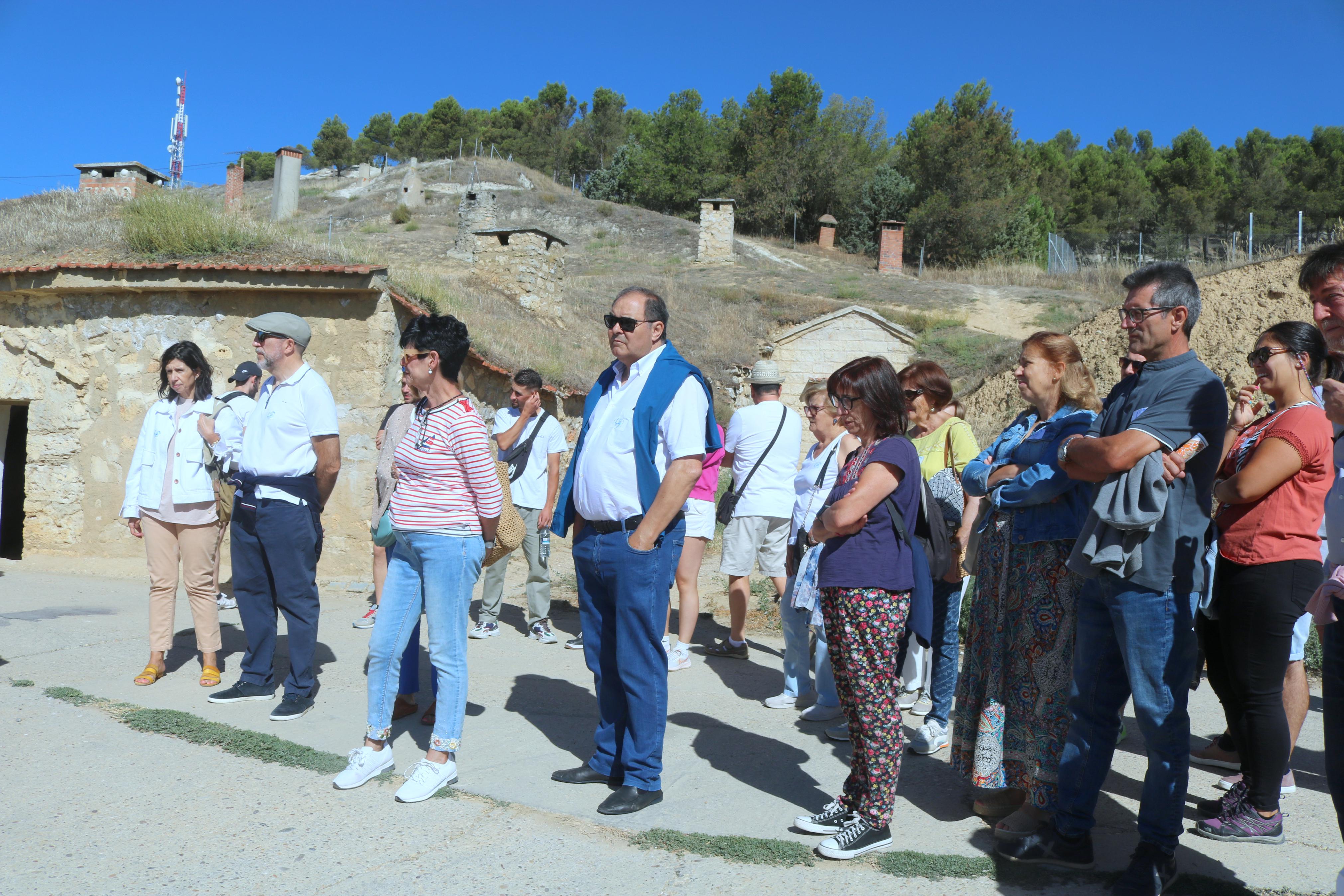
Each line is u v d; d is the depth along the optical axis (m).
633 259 38.97
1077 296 30.36
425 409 3.95
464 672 3.90
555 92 102.75
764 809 3.72
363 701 5.07
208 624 5.29
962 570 4.45
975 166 54.19
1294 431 3.31
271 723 4.65
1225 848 3.38
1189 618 3.02
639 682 3.70
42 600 7.38
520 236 20.56
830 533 3.32
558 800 3.75
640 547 3.62
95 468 9.33
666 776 4.09
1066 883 3.10
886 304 29.89
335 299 8.81
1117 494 2.92
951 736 4.68
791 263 42.28
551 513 6.70
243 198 17.25
